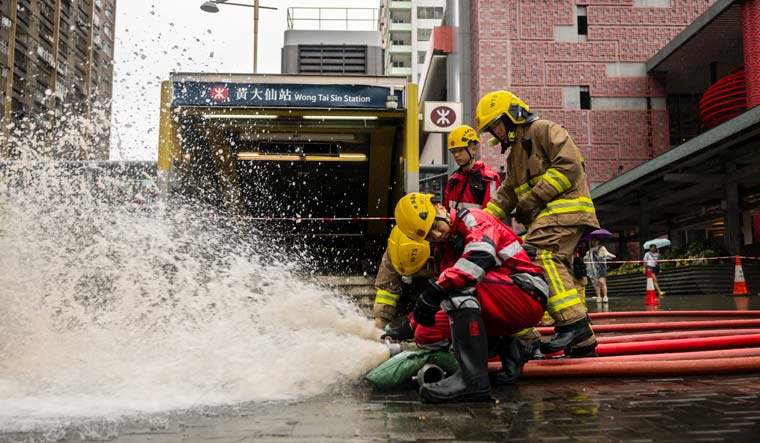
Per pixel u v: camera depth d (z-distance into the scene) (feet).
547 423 6.92
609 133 71.56
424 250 14.16
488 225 9.26
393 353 10.39
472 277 8.54
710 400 8.00
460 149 16.74
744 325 18.12
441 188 56.80
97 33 160.76
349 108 37.65
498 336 9.93
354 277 29.76
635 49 72.43
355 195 56.80
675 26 72.43
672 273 52.60
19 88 123.65
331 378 9.86
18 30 123.44
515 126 12.06
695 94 78.89
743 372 10.19
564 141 11.30
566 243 11.34
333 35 83.30
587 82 71.72
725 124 43.39
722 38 63.52
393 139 44.68
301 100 37.17
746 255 55.98
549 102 71.36
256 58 65.10
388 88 38.17
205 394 8.84
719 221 73.56
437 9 231.30
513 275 9.53
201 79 35.94
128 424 7.09
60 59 140.67
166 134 34.73
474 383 8.26
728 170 52.37
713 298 39.47
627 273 62.59
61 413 7.65
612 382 9.69
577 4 72.33
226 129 41.42
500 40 71.46
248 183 52.80
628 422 6.89
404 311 22.22
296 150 47.47
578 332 10.89
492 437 6.33
